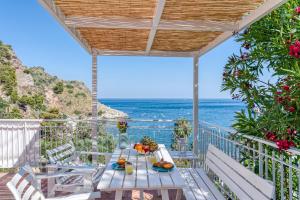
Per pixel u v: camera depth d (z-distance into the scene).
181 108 61.41
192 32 4.48
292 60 3.33
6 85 30.06
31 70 40.59
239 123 3.56
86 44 5.30
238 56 4.01
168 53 6.14
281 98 2.94
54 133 6.21
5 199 4.23
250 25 3.78
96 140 5.84
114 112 41.16
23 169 2.59
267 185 2.43
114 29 4.35
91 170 3.36
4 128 5.91
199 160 5.99
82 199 2.77
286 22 3.42
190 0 3.17
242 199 2.88
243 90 3.85
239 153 3.76
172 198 4.32
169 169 3.27
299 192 2.37
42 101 31.61
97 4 3.31
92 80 5.96
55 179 3.96
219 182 4.55
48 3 2.98
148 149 4.04
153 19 3.71
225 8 3.40
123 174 3.17
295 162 3.23
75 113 38.56
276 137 2.90
